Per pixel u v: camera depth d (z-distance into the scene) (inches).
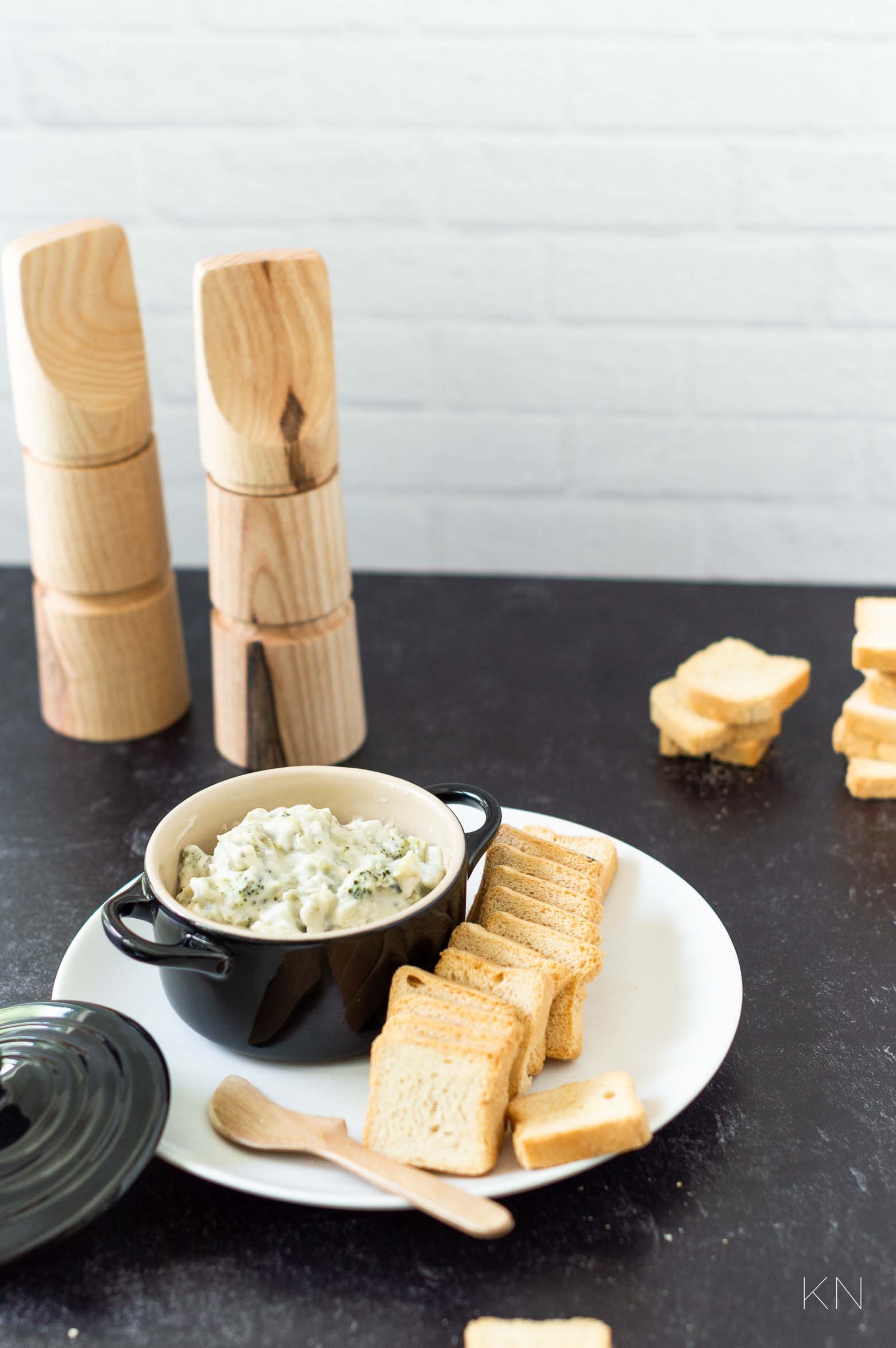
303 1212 21.0
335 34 36.1
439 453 40.9
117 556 29.2
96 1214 19.5
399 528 42.2
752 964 25.1
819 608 35.6
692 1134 22.1
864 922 26.0
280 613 28.1
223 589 28.3
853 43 35.3
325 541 27.9
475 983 22.0
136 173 37.8
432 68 36.2
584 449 40.5
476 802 24.9
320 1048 22.2
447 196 37.5
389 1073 20.9
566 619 35.5
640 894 25.2
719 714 29.4
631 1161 21.7
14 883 27.2
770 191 36.9
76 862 27.7
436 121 36.8
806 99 35.9
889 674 28.5
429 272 38.3
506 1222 19.5
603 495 41.2
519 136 36.8
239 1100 21.6
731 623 35.1
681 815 28.7
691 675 30.2
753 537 41.5
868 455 39.9
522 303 38.5
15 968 25.2
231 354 26.5
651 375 39.2
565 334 38.9
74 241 27.3
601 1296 20.1
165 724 31.2
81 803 29.2
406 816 24.2
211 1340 19.6
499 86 36.3
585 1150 20.5
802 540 41.4
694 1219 21.0
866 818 28.5
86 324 27.7
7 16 36.3
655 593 36.5
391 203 37.7
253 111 36.9
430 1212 19.7
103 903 26.7
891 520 40.8
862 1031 23.8
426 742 30.9
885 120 36.0
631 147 36.7
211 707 32.1
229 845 22.7
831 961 25.1
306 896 22.0
